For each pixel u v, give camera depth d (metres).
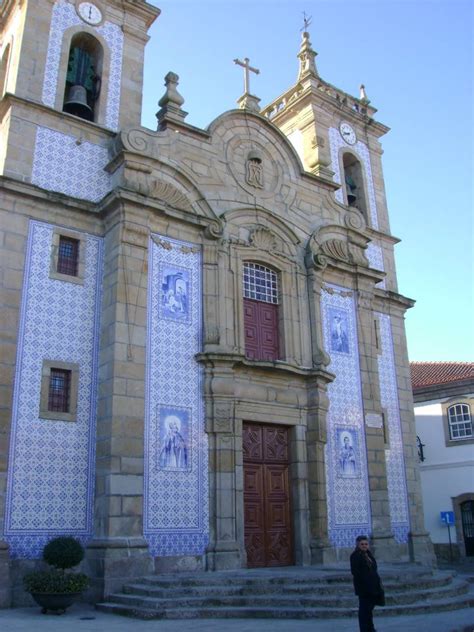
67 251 15.38
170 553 14.24
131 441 14.09
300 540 16.69
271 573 13.65
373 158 24.73
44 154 15.73
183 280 16.34
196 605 11.58
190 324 16.14
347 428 18.73
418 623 10.73
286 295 18.45
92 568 13.17
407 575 13.82
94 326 15.12
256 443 16.86
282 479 17.17
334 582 12.80
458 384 29.16
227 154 18.55
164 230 16.34
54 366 14.30
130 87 18.27
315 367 18.17
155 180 16.45
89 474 14.13
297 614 11.13
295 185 20.03
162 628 10.01
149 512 14.18
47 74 16.69
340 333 19.59
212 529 15.00
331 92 23.98
